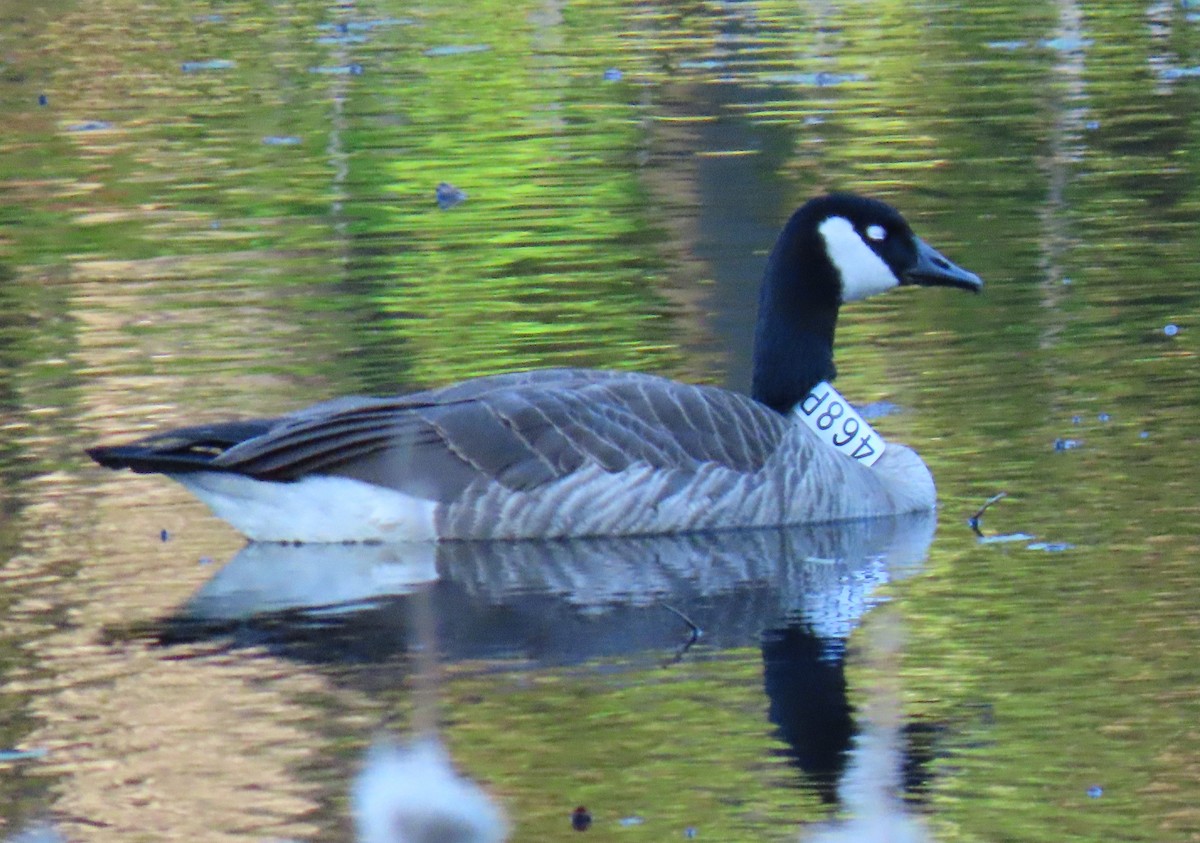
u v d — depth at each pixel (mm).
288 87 27719
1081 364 15008
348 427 11844
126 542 11734
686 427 12344
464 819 3953
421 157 23391
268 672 9461
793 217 13414
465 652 9797
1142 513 11695
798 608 10469
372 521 11844
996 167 22078
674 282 17781
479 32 32219
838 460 12633
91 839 7480
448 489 11945
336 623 10273
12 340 16125
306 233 20000
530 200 21156
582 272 18203
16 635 10055
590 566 11461
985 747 8305
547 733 8594
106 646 9867
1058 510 11883
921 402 14266
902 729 8539
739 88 27141
